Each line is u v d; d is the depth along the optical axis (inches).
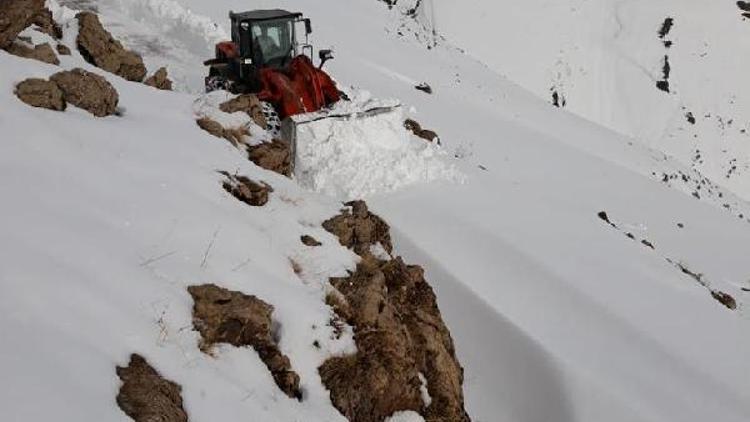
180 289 206.7
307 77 443.2
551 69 2721.5
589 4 3080.7
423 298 296.2
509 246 382.3
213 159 296.2
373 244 312.3
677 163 1459.2
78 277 184.2
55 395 143.1
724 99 2898.6
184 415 166.6
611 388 291.3
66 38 411.2
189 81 553.3
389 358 237.8
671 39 3024.1
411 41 1373.0
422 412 247.4
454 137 699.4
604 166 842.2
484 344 328.2
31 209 201.3
